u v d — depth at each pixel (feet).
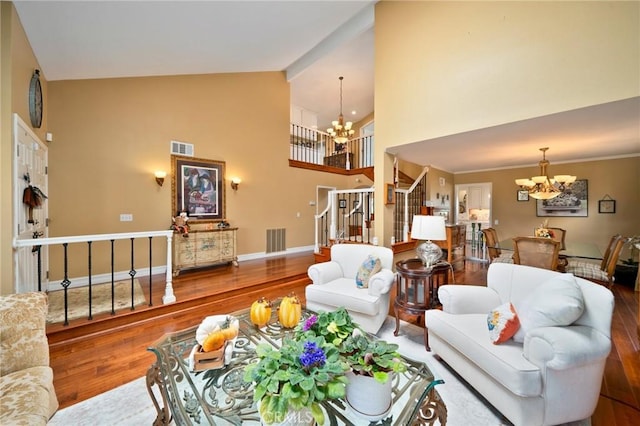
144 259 14.44
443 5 10.89
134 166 14.17
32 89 9.39
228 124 17.88
